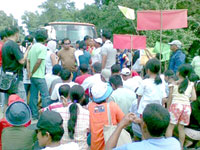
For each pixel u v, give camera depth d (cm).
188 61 1385
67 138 359
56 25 1215
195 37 1371
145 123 231
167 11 622
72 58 761
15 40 543
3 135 326
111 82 494
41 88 597
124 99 473
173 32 1309
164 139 231
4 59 525
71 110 360
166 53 816
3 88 523
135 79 575
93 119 368
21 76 549
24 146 323
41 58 582
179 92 468
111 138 260
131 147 227
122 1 1786
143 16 630
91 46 937
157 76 445
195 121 470
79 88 391
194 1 1451
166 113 229
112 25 1889
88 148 411
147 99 437
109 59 728
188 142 482
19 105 332
